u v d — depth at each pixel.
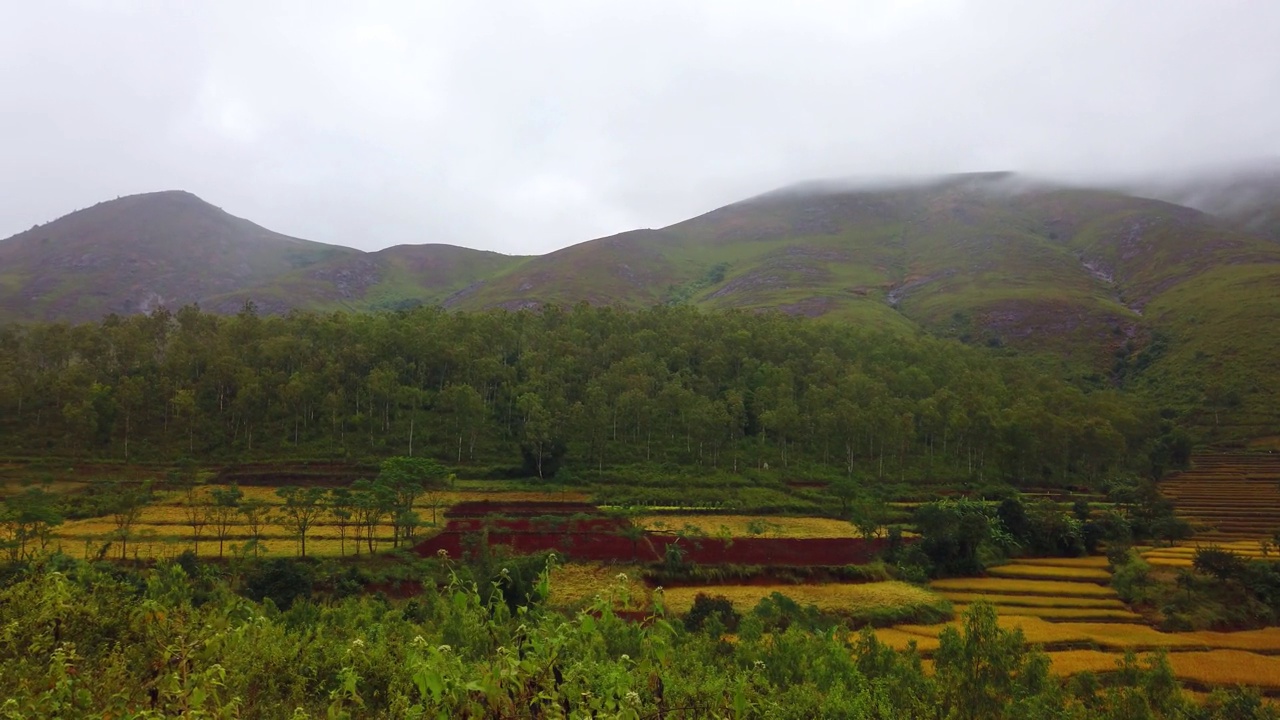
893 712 24.92
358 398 97.50
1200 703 35.62
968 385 120.25
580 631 10.77
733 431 102.81
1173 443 107.19
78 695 11.68
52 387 91.69
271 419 96.06
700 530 72.81
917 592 61.38
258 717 17.84
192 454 87.38
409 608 43.25
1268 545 72.31
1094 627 54.25
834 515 82.44
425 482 81.19
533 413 93.06
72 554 56.34
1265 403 121.25
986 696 26.39
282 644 22.75
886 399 108.25
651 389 107.25
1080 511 82.50
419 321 122.19
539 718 9.99
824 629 51.19
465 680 9.50
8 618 17.88
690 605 55.31
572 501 81.25
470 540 63.94
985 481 97.44
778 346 128.62
